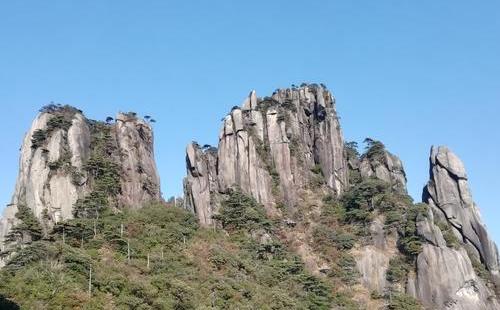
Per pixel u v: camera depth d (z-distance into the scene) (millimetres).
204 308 99625
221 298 108375
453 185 156000
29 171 136625
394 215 146625
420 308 131000
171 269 114500
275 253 139625
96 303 93188
